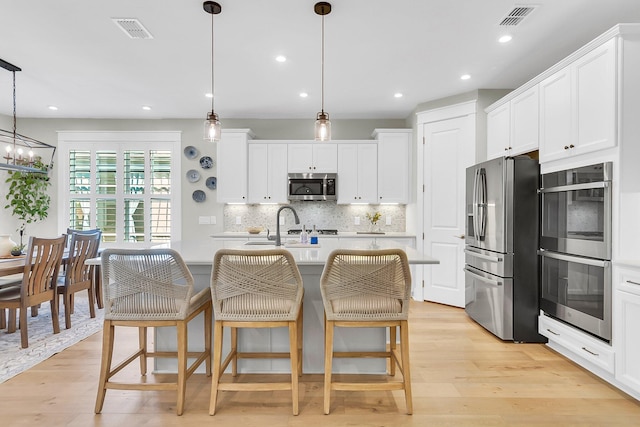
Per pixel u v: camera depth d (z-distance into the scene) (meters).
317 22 2.53
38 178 4.95
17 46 2.90
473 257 3.46
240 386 1.88
